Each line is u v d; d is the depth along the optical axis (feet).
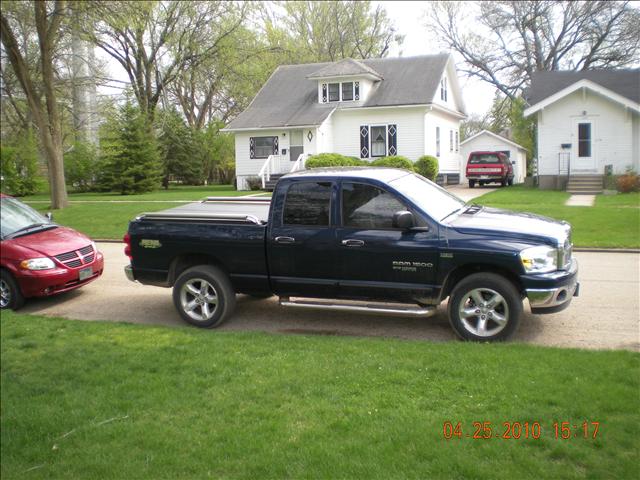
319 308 23.43
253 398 15.51
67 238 31.94
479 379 16.02
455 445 12.54
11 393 16.66
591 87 83.25
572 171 87.81
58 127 78.48
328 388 15.85
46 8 77.36
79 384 17.16
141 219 26.37
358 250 22.40
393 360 17.81
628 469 11.46
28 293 29.14
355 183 22.79
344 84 101.96
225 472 12.03
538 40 139.85
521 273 20.49
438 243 21.35
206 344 20.45
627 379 15.69
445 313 26.05
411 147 99.50
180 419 14.52
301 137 100.83
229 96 145.38
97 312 28.45
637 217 51.26
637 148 85.30
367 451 12.44
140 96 130.21
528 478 11.28
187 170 134.10
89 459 12.94
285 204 23.67
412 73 105.60
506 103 149.07
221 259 24.66
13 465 12.98
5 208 32.91
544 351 18.44
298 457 12.37
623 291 28.94
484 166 101.60
